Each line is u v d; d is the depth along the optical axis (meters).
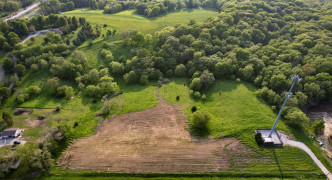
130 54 113.31
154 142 66.31
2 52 106.56
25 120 75.44
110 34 132.00
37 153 56.59
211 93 89.25
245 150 62.31
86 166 59.56
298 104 76.81
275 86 83.69
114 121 75.38
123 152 63.22
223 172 56.94
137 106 82.12
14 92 88.25
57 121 72.50
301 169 57.47
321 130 69.50
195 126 70.88
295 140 65.12
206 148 63.59
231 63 97.44
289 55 96.31
